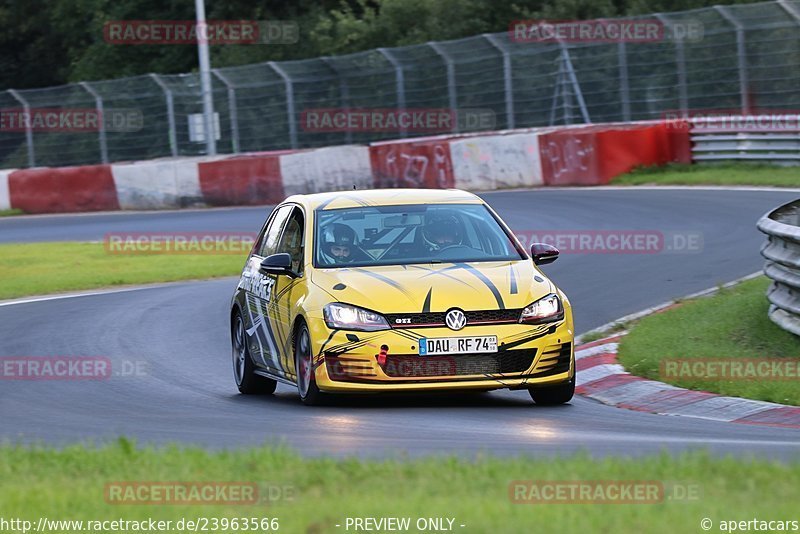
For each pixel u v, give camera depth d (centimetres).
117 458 2000
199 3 10869
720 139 9350
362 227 3147
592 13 14162
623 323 4106
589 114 10512
